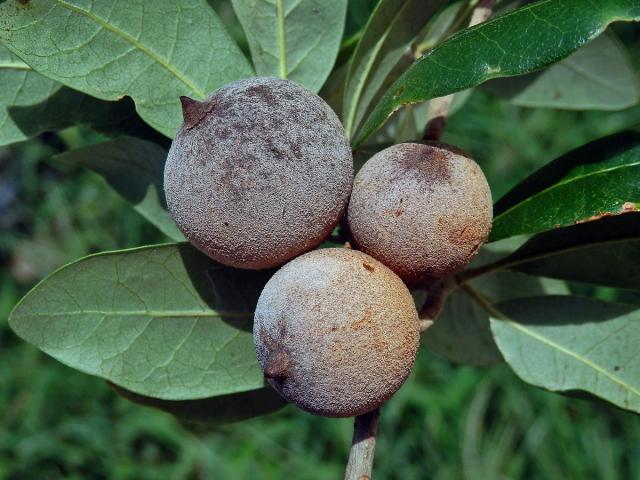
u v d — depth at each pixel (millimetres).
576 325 100
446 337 121
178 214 80
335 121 82
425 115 114
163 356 91
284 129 77
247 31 99
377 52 97
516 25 79
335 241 89
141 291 89
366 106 100
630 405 97
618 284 97
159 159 107
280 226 78
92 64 87
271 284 78
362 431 80
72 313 87
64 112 100
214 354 92
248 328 93
